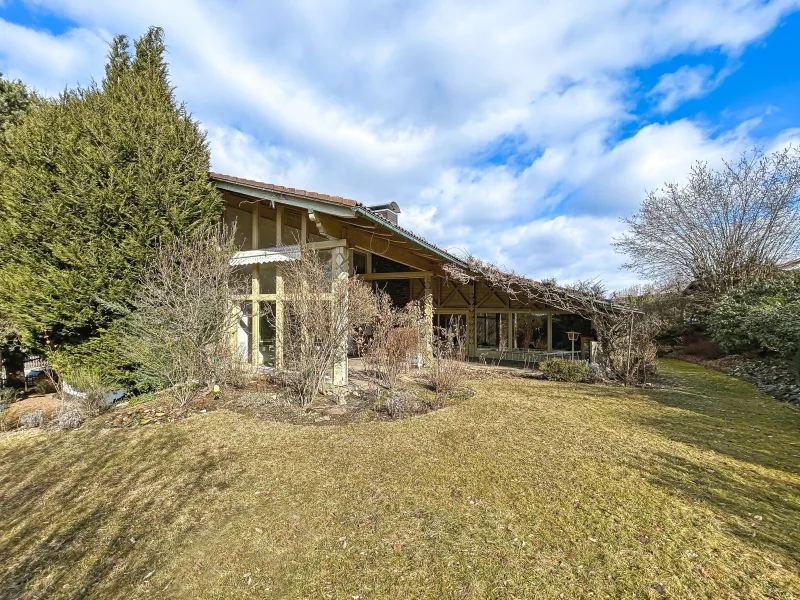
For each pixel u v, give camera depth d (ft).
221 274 26.96
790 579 8.83
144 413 22.56
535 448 16.84
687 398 26.96
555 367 33.99
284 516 11.76
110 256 24.29
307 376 23.52
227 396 25.71
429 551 9.95
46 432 20.62
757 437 18.43
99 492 13.76
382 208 35.60
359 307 26.68
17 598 8.82
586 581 8.82
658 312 59.52
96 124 24.35
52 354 24.95
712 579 8.84
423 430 19.27
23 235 23.44
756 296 43.80
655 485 13.37
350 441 17.80
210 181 30.22
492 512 11.68
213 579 9.23
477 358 49.29
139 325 24.80
